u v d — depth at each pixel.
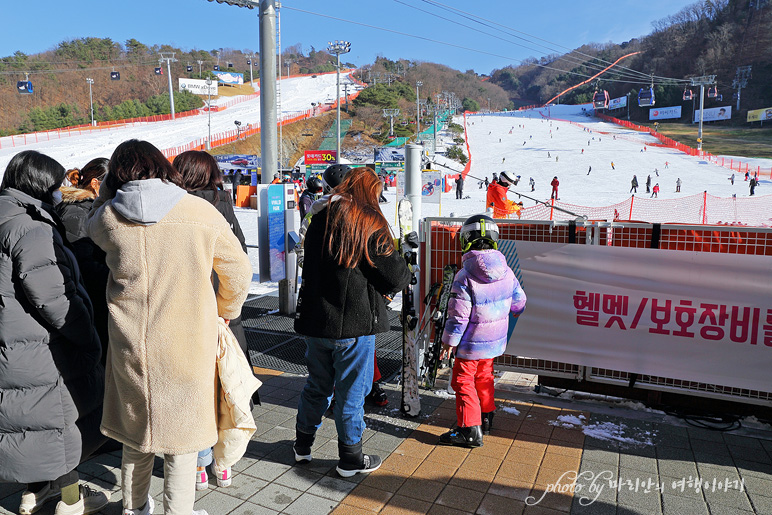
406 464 3.06
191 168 3.03
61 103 100.94
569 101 177.50
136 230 2.04
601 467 3.01
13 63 110.94
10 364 2.24
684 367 3.57
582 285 3.79
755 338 3.37
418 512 2.59
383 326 2.85
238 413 2.24
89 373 2.50
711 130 108.06
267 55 7.46
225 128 80.12
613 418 3.66
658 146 81.12
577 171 57.41
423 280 4.26
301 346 5.16
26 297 2.24
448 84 174.62
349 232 2.66
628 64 160.25
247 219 20.59
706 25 139.12
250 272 2.25
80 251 2.88
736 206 27.34
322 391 2.99
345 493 2.76
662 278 3.57
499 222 4.00
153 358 2.04
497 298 3.21
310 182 6.55
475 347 3.22
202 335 2.09
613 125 116.06
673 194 40.06
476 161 68.50
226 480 2.80
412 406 3.67
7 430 2.28
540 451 3.20
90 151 58.75
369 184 2.79
